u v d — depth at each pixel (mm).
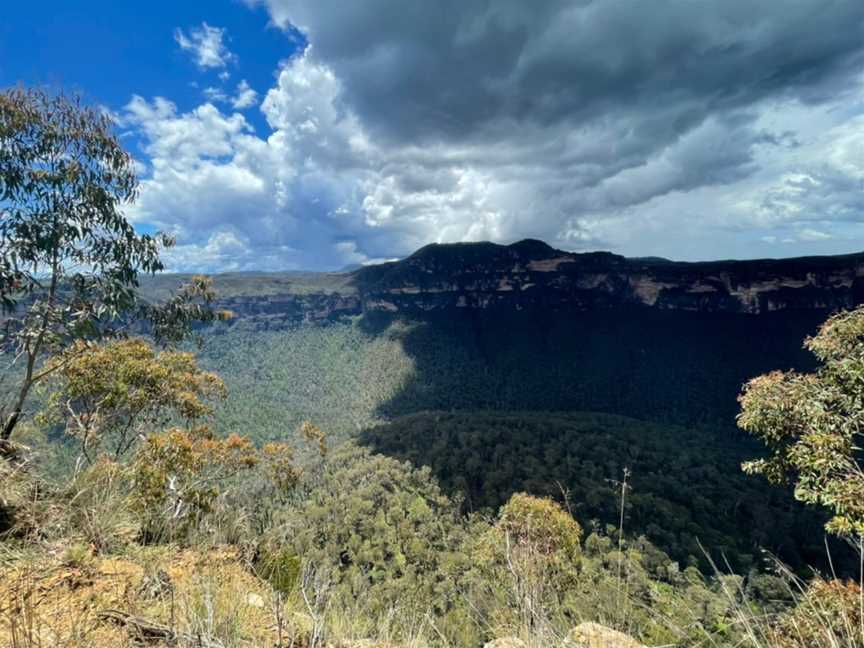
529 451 54469
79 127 7594
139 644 1855
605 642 2057
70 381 8492
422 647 2225
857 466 7699
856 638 1803
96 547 2869
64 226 7637
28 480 3445
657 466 51625
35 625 1854
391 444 62781
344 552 16141
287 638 2148
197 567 2582
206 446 9648
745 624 2016
